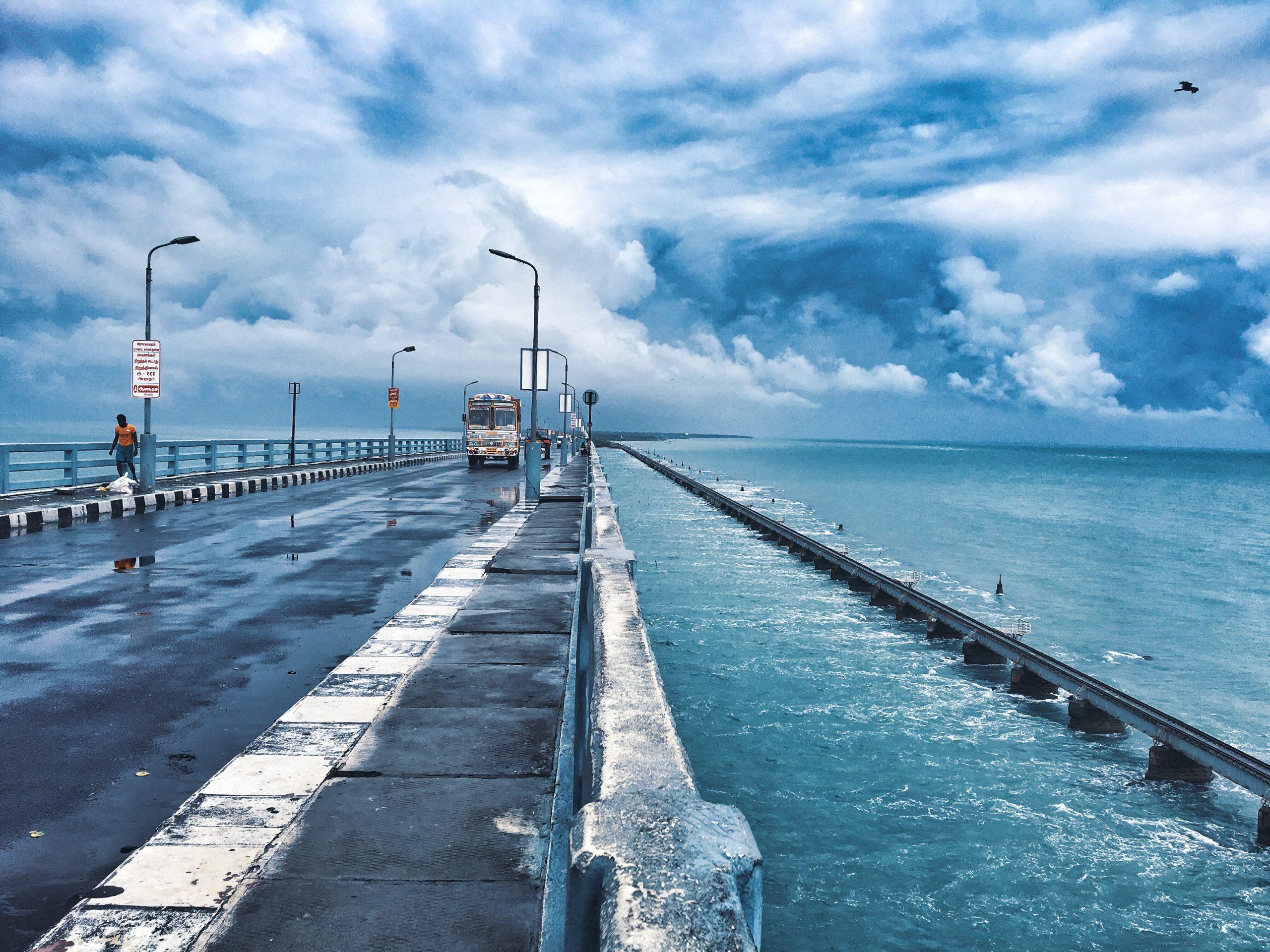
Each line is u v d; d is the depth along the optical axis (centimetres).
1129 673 1838
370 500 2598
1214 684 1761
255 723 615
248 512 2188
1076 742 1288
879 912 823
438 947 265
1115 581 3172
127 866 348
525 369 2556
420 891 301
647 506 5272
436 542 1619
